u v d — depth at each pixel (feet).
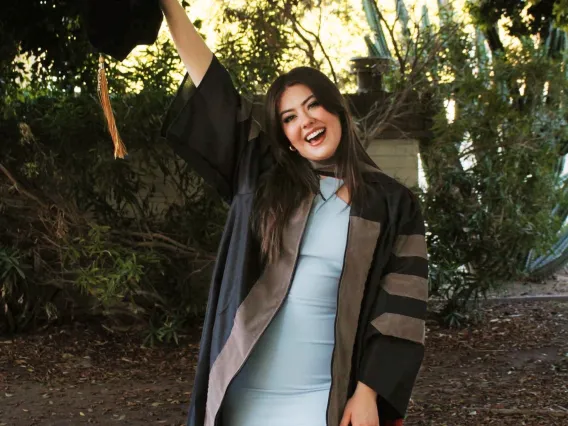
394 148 26.16
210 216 23.54
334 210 7.39
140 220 23.73
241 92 22.54
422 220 7.58
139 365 21.25
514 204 24.18
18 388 18.89
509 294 29.99
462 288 25.12
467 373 19.99
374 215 7.37
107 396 18.38
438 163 24.40
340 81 27.12
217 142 7.81
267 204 7.34
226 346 7.23
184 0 22.15
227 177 7.88
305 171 7.50
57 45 23.22
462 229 24.29
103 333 23.90
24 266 22.70
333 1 26.12
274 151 7.65
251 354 7.22
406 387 7.13
